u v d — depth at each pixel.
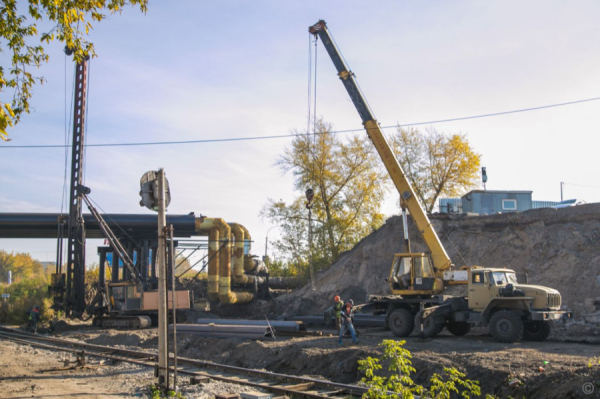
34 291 49.34
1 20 11.23
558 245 27.91
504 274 20.94
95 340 26.91
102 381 14.77
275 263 49.81
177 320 34.00
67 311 37.62
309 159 45.72
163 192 12.56
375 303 23.75
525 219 30.28
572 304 24.88
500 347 17.91
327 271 39.81
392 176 23.83
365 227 44.88
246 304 40.59
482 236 31.78
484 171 45.34
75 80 38.62
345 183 45.62
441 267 22.66
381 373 15.44
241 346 20.02
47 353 21.56
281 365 17.73
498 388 13.37
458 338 21.41
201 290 45.66
